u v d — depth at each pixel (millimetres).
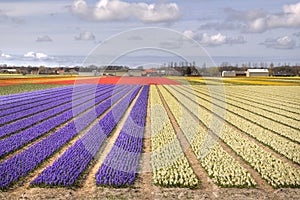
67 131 22812
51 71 140500
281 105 40156
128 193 12789
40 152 17328
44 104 37156
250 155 17453
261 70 138250
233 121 28031
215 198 12391
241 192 12930
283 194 12758
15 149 18156
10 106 34812
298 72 140750
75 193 12711
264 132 23531
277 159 16938
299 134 22891
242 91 61438
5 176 13734
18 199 12039
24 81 79438
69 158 16500
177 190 13109
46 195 12406
